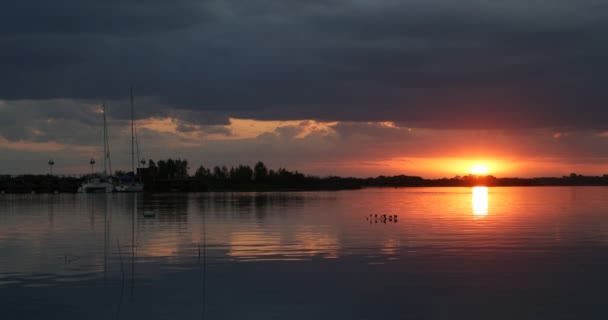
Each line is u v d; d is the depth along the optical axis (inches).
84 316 1002.7
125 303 1079.0
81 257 1579.7
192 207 4175.7
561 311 1022.4
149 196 7190.0
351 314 1004.6
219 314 1007.6
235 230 2276.1
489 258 1521.9
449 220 2787.9
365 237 2005.4
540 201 5305.1
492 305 1058.1
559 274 1310.3
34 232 2282.2
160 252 1662.2
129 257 1572.3
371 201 5349.4
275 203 4849.9
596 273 1322.6
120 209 3969.0
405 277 1282.0
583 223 2578.7
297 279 1270.9
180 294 1144.8
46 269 1396.4
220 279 1274.6
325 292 1152.8
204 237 1865.2
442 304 1063.0
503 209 3823.8
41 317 997.8
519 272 1332.4
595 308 1040.2
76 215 3346.5
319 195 7642.7
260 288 1190.3
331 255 1584.6
